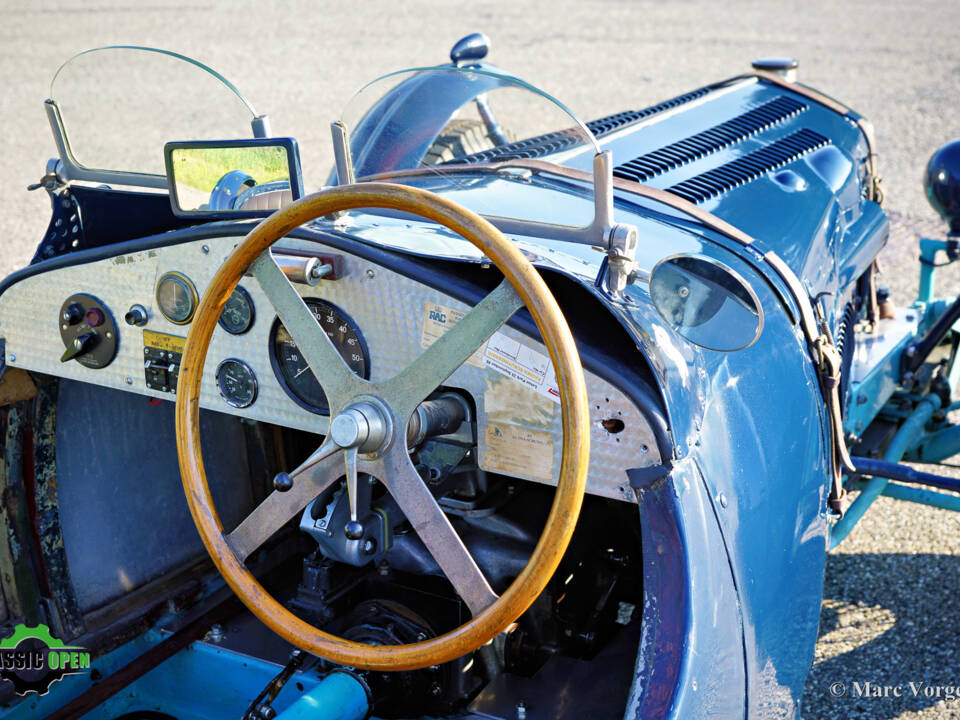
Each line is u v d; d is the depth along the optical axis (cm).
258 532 165
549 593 211
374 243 171
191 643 228
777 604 178
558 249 179
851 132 331
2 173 767
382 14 1364
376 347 175
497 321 146
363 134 219
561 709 200
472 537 209
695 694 153
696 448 160
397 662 152
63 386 221
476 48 298
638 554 233
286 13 1368
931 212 668
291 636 160
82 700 212
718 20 1327
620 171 239
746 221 230
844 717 266
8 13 1333
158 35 1212
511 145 249
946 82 1002
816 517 196
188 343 164
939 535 351
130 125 209
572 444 140
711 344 155
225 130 213
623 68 1051
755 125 299
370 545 185
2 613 221
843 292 271
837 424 211
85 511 230
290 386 185
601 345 163
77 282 201
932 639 295
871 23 1308
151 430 243
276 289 160
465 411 172
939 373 337
